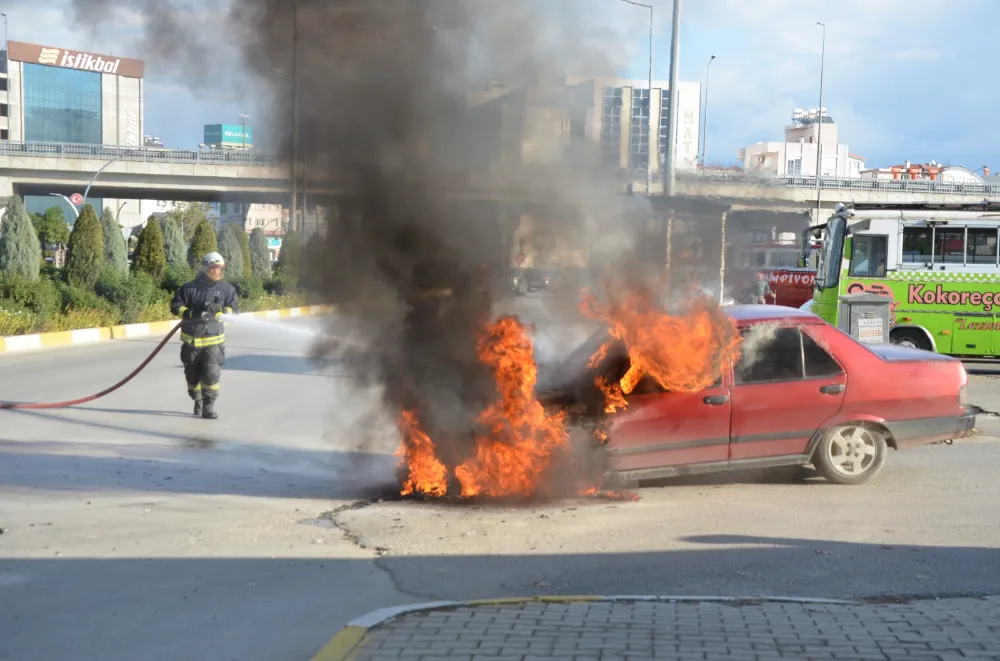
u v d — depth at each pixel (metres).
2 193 35.72
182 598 5.22
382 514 7.09
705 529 6.72
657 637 4.43
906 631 4.55
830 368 8.09
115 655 4.43
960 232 17.95
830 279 18.83
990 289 17.86
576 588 5.42
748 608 4.92
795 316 8.16
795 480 8.34
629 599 5.05
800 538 6.49
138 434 10.47
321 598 5.24
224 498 7.59
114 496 7.61
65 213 68.00
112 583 5.46
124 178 34.59
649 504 7.46
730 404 7.82
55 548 6.15
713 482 8.27
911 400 8.20
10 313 20.56
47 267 32.19
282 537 6.44
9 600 5.18
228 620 4.89
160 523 6.79
